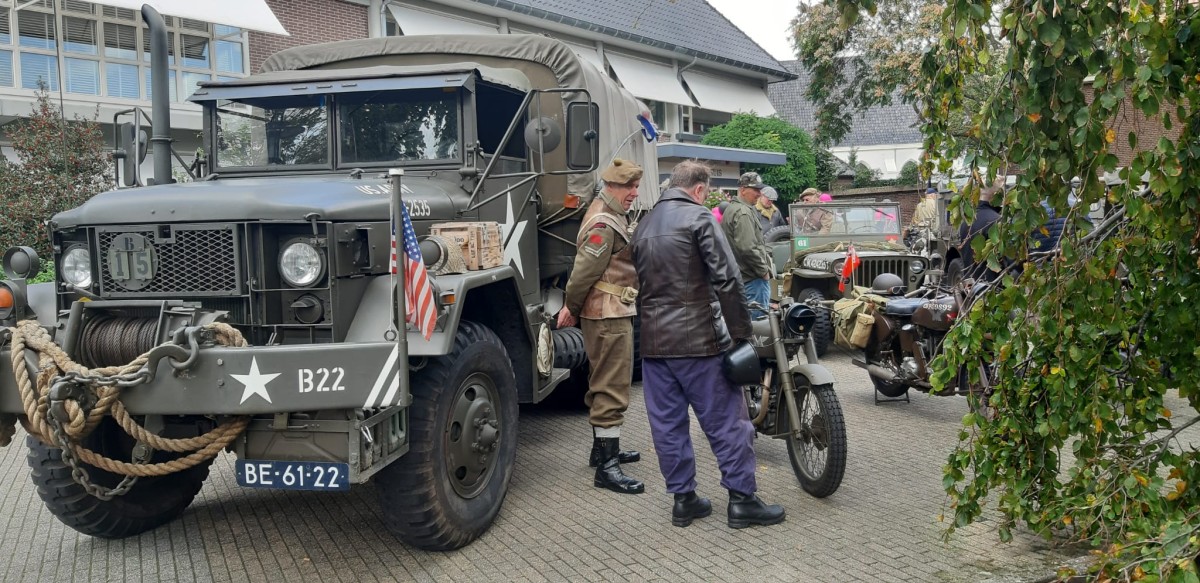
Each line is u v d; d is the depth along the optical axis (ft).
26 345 12.19
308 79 17.52
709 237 14.40
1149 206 11.02
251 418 12.45
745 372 14.39
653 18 81.05
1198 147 10.92
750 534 14.76
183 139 48.70
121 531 14.96
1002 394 12.96
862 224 38.55
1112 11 10.05
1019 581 12.55
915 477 17.65
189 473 15.93
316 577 13.48
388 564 13.89
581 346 21.88
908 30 66.74
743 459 14.98
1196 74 10.93
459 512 14.01
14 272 13.75
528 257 19.35
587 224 16.98
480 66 17.65
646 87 75.25
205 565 14.03
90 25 46.32
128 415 12.01
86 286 13.47
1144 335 12.83
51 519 16.39
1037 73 10.51
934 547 13.98
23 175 40.06
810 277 34.99
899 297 23.70
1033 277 11.86
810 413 17.20
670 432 15.19
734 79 91.61
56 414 11.69
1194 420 13.02
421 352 12.61
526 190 19.27
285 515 16.26
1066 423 12.60
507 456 15.56
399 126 17.48
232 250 12.89
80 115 44.50
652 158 29.01
